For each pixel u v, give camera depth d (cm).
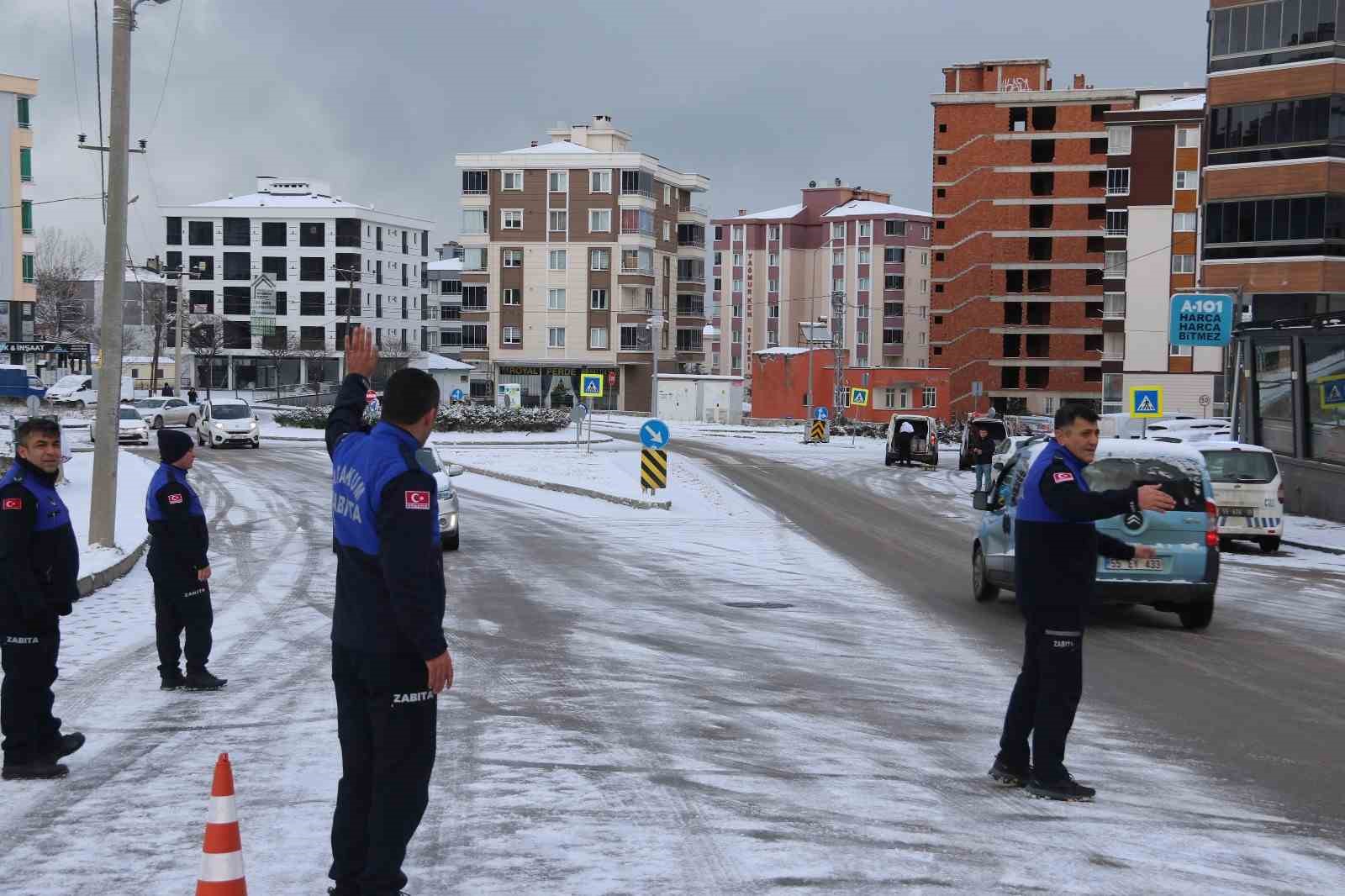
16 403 5881
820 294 13225
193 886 528
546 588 1566
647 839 589
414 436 484
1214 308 2992
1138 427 3381
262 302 11881
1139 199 7575
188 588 938
